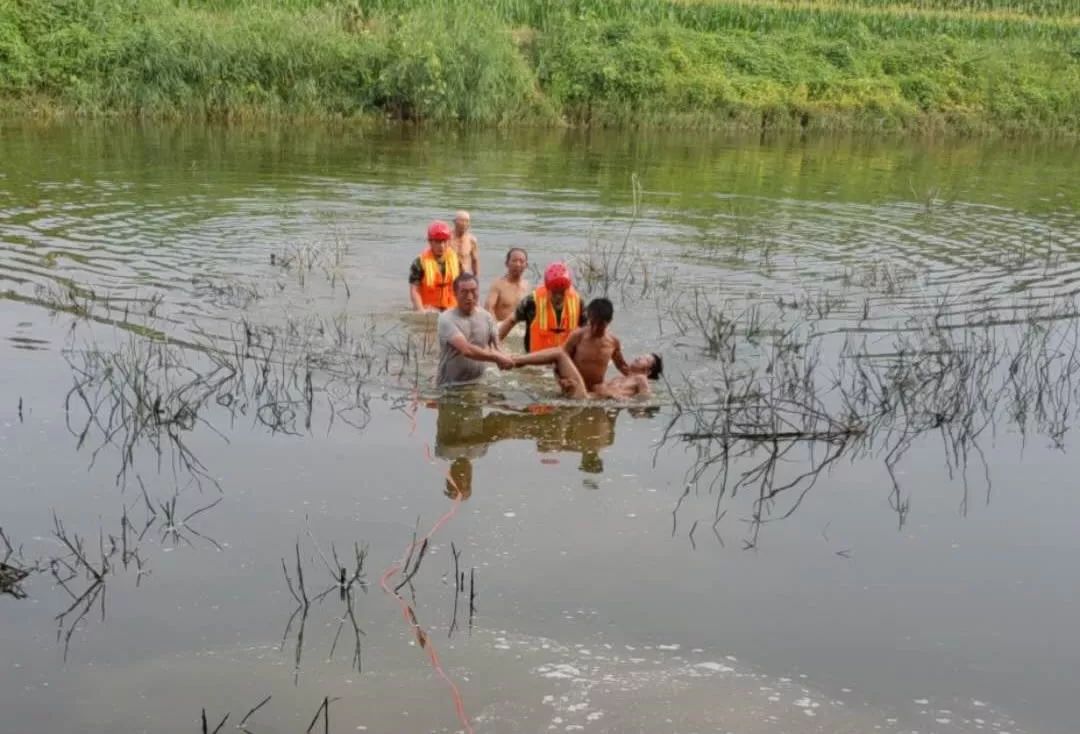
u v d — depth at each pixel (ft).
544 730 14.98
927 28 116.06
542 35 96.73
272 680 15.94
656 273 43.24
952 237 51.80
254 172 60.70
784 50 105.29
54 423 25.36
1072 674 16.63
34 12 81.56
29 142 66.39
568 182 62.90
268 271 40.52
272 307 36.29
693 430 26.99
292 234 46.47
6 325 32.42
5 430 24.79
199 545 19.95
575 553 20.13
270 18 86.84
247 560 19.45
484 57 86.43
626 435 26.55
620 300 39.11
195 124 78.59
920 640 17.48
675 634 17.46
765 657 16.87
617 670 16.43
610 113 91.86
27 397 26.86
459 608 18.04
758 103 96.48
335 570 19.21
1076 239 52.11
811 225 53.67
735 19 108.99
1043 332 36.45
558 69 92.99
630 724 15.16
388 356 32.12
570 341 29.66
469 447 25.32
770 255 46.88
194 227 46.88
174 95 80.53
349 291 38.73
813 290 41.11
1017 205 61.93
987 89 105.50
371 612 17.87
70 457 23.57
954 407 28.86
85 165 59.88
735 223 53.31
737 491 23.30
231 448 24.53
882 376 31.37
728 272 43.68
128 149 65.98
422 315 36.50
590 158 72.90
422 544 20.26
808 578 19.48
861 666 16.72
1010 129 103.45
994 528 21.81
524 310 31.37
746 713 15.44
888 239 50.93
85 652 16.49
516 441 25.88
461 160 69.15
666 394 29.84
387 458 24.38
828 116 98.99
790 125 98.07
